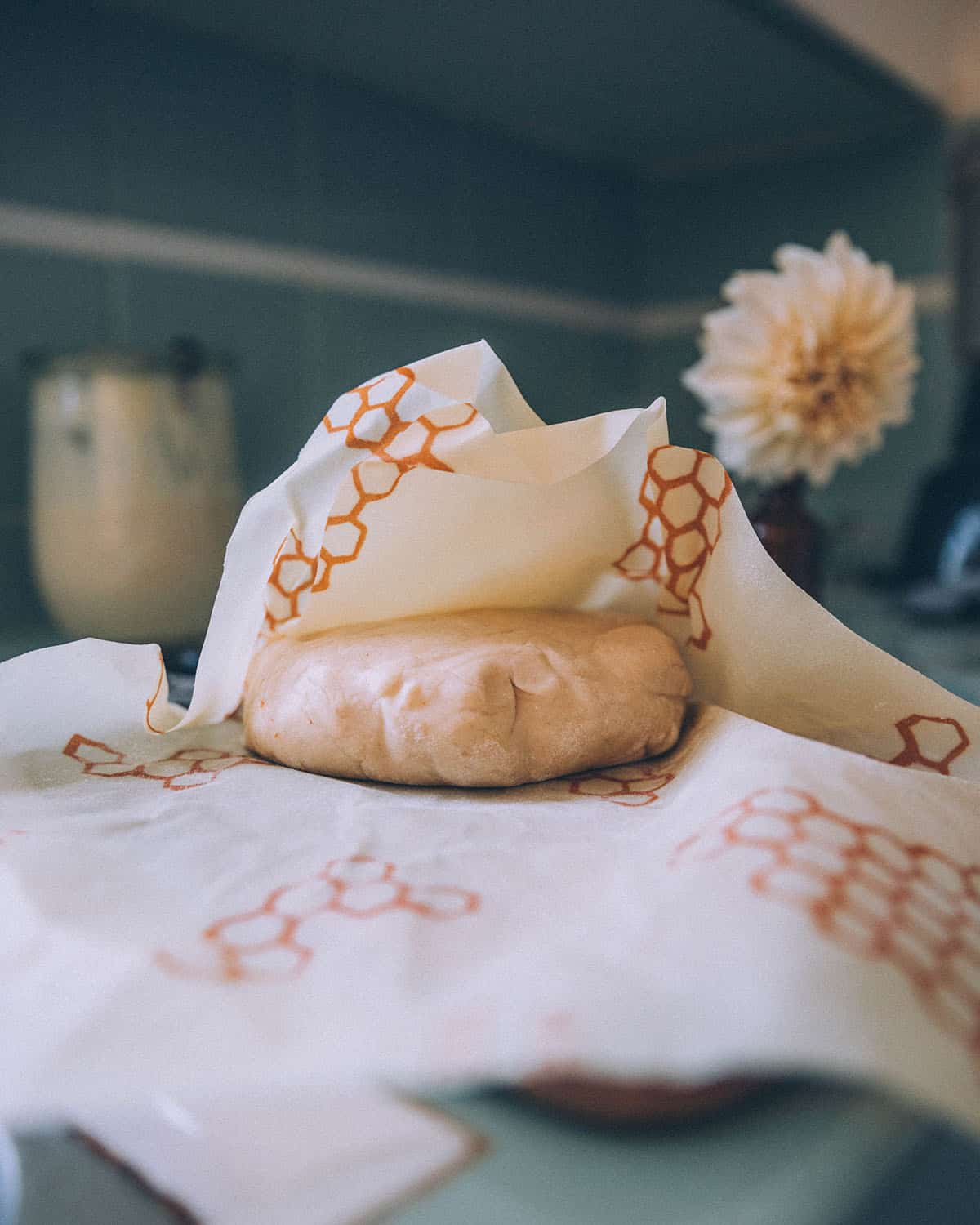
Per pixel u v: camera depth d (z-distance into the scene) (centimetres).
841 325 45
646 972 15
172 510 57
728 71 79
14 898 19
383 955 17
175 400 56
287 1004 16
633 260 116
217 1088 14
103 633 58
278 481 28
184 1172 14
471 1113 15
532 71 79
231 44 73
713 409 48
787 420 44
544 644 29
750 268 110
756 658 29
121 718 29
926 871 18
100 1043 15
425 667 27
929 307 102
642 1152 14
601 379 113
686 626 32
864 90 86
